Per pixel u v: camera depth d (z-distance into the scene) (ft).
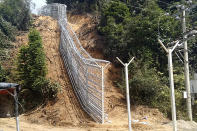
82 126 44.70
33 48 59.88
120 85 59.11
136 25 68.39
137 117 49.85
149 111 51.83
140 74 56.24
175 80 58.59
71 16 125.29
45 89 56.44
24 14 99.55
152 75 57.41
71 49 66.80
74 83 61.87
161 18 66.18
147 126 43.14
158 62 63.10
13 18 97.81
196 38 66.95
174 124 24.16
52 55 77.41
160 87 55.42
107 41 73.26
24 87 59.21
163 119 49.49
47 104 54.65
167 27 64.08
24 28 97.91
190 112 48.34
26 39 88.02
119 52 68.85
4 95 58.85
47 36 90.99
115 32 71.31
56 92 56.39
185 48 49.83
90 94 51.34
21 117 52.11
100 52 72.84
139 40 66.08
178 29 65.77
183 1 69.62
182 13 50.37
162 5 88.89
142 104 54.24
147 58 61.57
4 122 48.85
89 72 56.54
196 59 67.92
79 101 55.98
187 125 44.52
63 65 72.54
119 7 79.61
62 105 53.93
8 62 71.46
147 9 72.69
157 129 42.04
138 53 63.36
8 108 57.52
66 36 74.79
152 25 65.16
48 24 103.19
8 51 77.00
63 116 49.42
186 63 49.57
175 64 64.23
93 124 44.39
